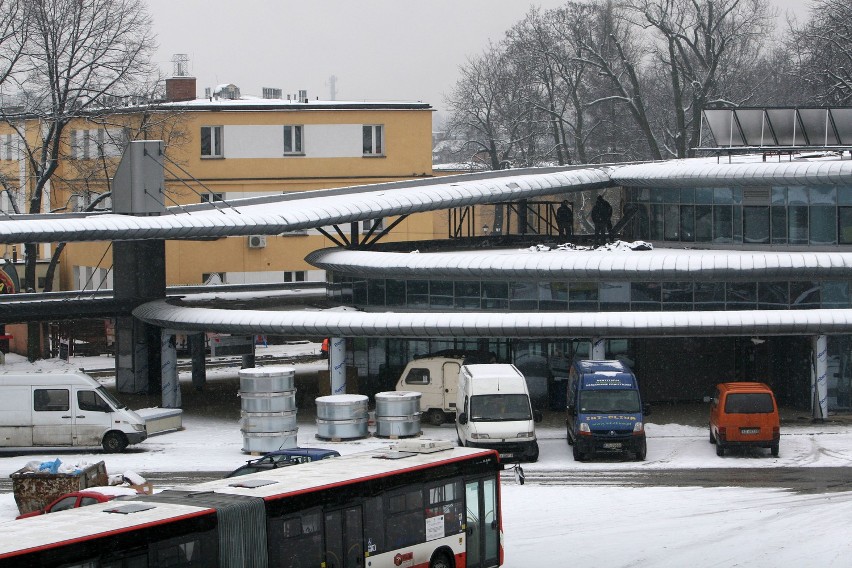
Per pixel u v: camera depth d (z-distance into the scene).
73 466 31.86
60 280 84.94
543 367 48.41
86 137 66.25
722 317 44.34
